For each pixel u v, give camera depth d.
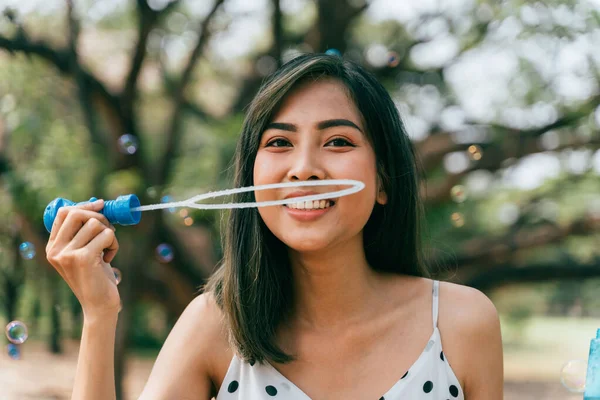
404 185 1.87
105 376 1.62
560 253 9.47
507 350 16.02
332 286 1.76
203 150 7.00
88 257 1.59
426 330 1.78
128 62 7.07
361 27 7.66
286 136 1.69
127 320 6.58
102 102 6.71
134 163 6.66
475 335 1.79
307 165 1.64
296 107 1.70
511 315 13.89
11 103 6.47
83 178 6.55
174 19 7.16
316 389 1.74
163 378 1.79
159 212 6.47
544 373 13.04
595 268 8.40
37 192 6.38
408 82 7.36
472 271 7.96
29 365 11.23
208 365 1.82
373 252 1.93
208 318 1.84
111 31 7.37
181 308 8.01
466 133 7.31
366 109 1.74
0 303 8.92
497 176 7.77
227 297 1.79
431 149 7.17
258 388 1.75
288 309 1.82
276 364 1.77
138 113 7.17
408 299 1.82
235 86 7.91
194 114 7.66
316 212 1.63
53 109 6.75
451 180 7.20
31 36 6.65
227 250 1.82
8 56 6.49
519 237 7.83
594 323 18.45
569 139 7.09
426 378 1.74
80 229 1.63
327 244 1.64
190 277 7.71
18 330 2.45
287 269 1.83
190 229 7.85
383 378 1.74
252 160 1.80
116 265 6.82
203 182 6.52
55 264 1.63
